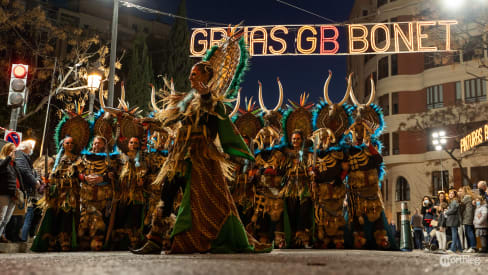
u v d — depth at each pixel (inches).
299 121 357.1
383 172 349.7
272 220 344.2
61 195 322.0
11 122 399.2
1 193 276.2
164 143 341.4
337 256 141.1
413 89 1457.9
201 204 173.0
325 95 354.9
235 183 362.3
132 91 1274.6
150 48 1747.0
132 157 331.0
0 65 1004.6
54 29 1016.9
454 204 473.1
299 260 115.1
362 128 340.8
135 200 331.0
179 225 170.1
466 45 869.2
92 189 326.0
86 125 340.5
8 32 1048.2
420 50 693.3
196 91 186.5
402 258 131.7
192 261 111.7
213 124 182.2
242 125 391.5
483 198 439.2
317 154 344.5
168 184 179.3
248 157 186.1
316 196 339.0
